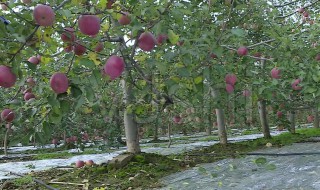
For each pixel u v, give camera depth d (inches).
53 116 89.6
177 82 109.5
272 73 150.5
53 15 70.1
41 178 246.5
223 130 351.9
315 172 194.7
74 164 304.0
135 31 86.3
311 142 343.9
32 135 89.4
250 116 478.9
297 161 232.4
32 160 396.5
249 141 374.0
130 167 239.0
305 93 171.3
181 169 238.2
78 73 92.8
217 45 113.3
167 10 90.6
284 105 323.0
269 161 242.7
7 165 336.8
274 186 176.1
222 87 136.8
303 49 171.6
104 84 155.5
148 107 165.0
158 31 87.6
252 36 237.3
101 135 382.0
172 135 844.0
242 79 156.9
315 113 552.4
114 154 387.9
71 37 84.0
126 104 191.5
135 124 265.3
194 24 139.9
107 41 99.3
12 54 72.1
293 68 161.5
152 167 236.8
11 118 99.0
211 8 141.5
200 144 443.5
